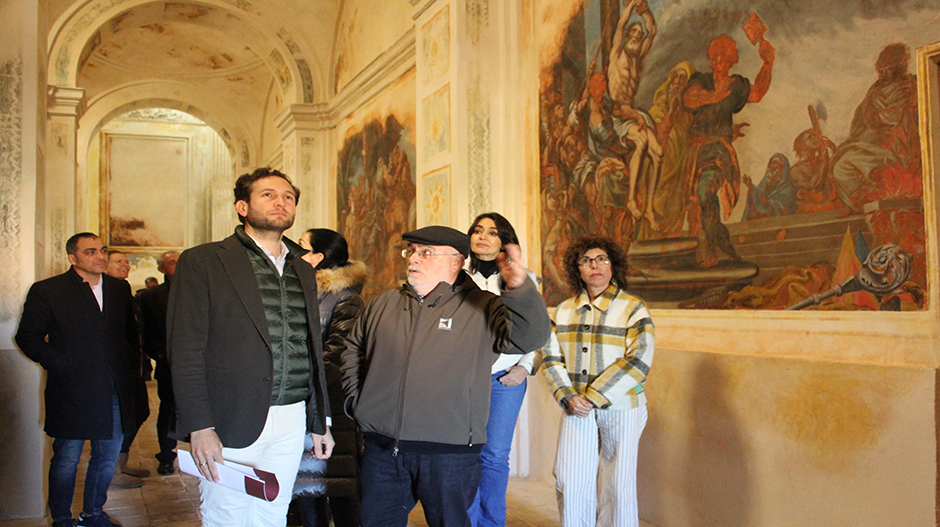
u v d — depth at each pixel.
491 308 3.05
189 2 13.05
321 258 4.31
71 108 12.97
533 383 6.65
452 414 2.95
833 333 3.77
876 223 3.55
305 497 4.14
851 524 3.57
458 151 7.04
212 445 2.90
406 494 3.10
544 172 6.63
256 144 19.12
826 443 3.71
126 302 5.03
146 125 24.28
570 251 3.93
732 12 4.47
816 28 3.89
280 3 12.80
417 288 3.15
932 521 3.22
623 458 3.67
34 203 5.60
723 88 4.53
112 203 23.88
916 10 3.38
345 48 12.62
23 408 5.39
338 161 13.05
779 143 4.11
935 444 3.20
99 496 4.85
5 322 5.43
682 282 4.86
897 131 3.45
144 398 5.74
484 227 4.17
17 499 5.35
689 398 4.67
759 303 4.23
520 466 6.70
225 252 3.13
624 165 5.48
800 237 3.97
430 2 7.70
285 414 3.20
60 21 12.62
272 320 3.17
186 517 5.31
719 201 4.54
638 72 5.34
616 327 3.73
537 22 6.81
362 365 3.26
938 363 3.27
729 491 4.32
